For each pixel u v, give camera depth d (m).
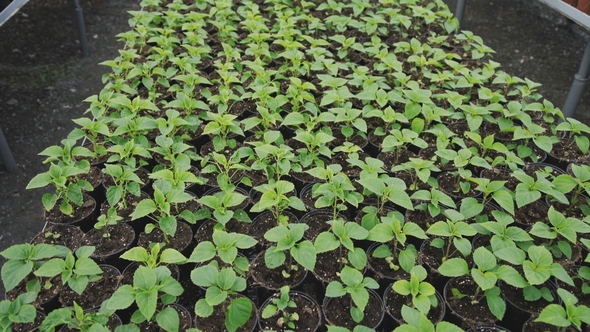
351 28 1.67
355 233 0.80
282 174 0.99
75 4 1.78
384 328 0.79
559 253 0.87
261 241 0.90
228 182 0.98
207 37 1.54
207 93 1.25
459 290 0.81
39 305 0.77
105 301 0.73
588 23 1.24
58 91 1.68
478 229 0.86
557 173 1.08
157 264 0.77
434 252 0.88
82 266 0.75
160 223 0.84
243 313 0.71
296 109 1.21
